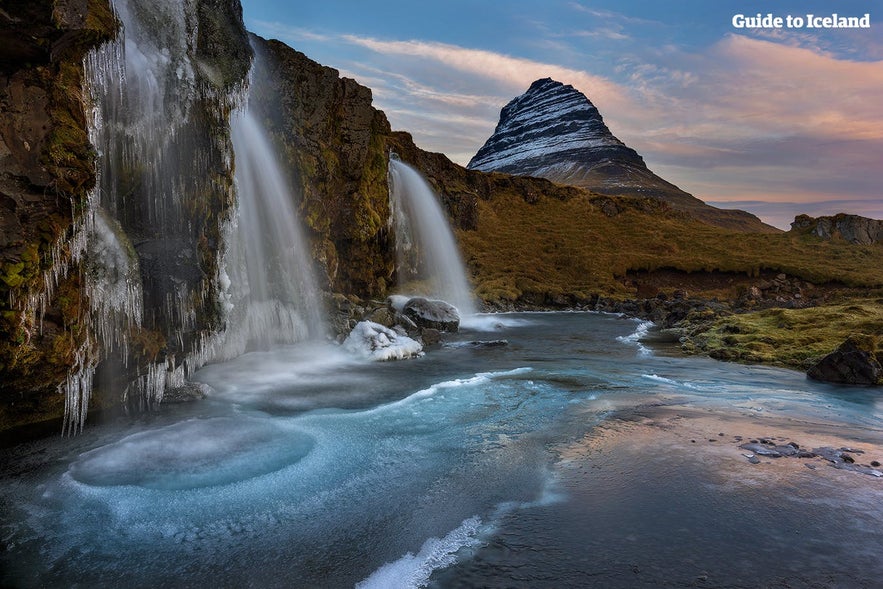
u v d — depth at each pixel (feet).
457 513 22.33
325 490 24.54
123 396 34.45
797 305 127.03
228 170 43.29
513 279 150.10
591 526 20.99
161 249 36.40
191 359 42.45
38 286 26.61
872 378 47.03
